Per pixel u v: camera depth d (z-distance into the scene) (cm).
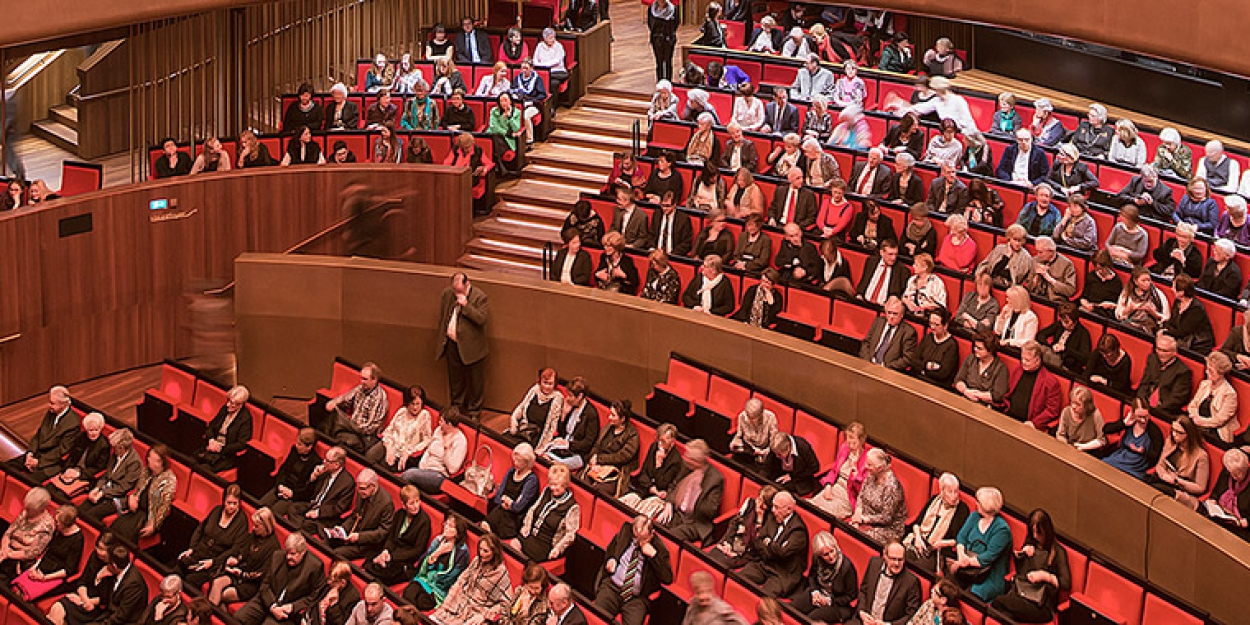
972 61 1958
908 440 1152
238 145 1620
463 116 1705
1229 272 1247
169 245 1447
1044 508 1053
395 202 1523
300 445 1155
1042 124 1575
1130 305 1215
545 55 1869
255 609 1028
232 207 1473
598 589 1008
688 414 1206
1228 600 923
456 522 1029
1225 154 1480
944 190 1435
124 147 1939
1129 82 1742
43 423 1238
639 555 991
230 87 1758
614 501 1055
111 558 1042
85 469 1203
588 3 1947
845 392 1189
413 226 1531
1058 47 1827
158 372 1451
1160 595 896
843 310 1288
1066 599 947
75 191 1533
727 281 1323
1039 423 1125
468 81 1900
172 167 1583
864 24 2005
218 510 1101
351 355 1411
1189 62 1423
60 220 1373
